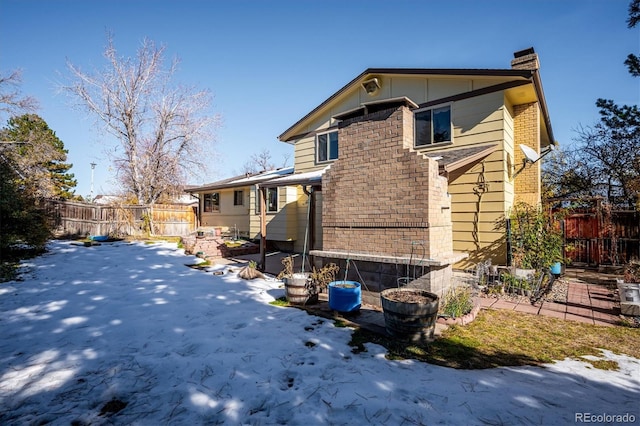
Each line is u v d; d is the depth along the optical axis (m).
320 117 12.45
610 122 12.98
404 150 5.52
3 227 9.35
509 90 8.28
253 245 13.83
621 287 5.72
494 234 8.24
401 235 5.54
